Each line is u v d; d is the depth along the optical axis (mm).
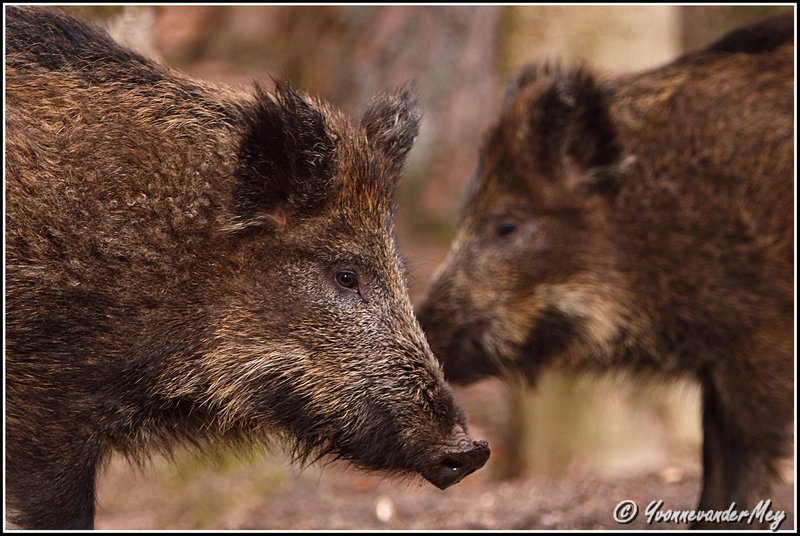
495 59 19750
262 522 13555
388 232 9219
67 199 8430
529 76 12898
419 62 19828
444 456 8828
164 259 8664
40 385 8461
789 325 11602
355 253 9008
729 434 11836
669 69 12312
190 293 8781
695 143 11766
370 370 8945
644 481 13750
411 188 20016
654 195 11898
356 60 19812
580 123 12047
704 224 11734
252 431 9367
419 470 8922
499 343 12016
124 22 14062
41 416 8508
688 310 11859
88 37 8984
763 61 11969
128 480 14281
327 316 8945
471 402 18062
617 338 12125
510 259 12062
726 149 11656
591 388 15180
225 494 14281
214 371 8859
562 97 12031
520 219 12117
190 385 8852
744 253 11617
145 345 8695
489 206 12203
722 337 11781
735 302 11672
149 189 8609
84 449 8695
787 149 11539
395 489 14336
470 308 11984
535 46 15883
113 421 8766
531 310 12039
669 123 11906
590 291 12055
